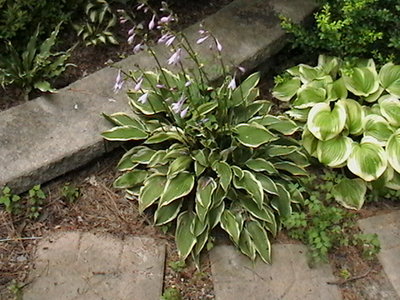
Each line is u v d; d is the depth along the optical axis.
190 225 1.27
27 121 1.37
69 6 1.60
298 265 1.25
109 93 1.45
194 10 1.71
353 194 1.37
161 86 1.32
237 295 1.19
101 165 1.41
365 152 1.34
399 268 1.26
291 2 1.71
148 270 1.23
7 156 1.30
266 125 1.38
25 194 1.32
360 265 1.27
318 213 1.31
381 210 1.38
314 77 1.51
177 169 1.27
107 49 1.59
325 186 1.39
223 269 1.24
